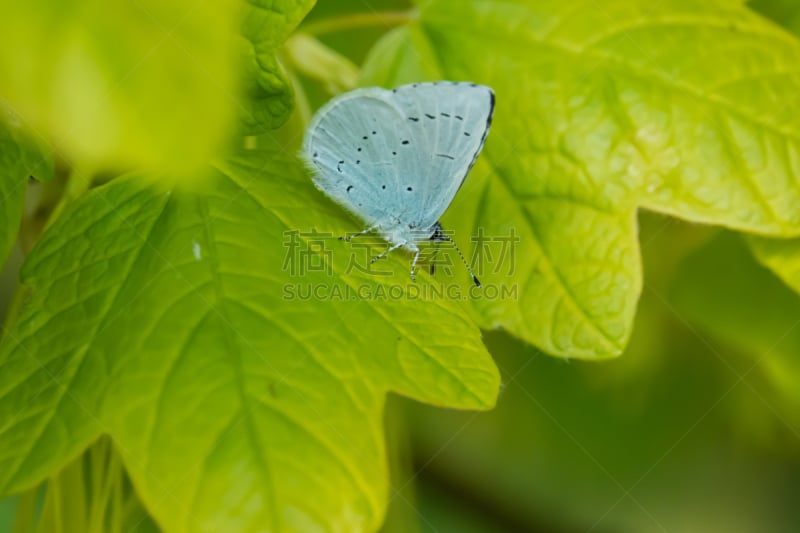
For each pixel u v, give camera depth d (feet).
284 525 0.82
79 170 0.87
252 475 0.83
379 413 0.85
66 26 0.51
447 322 0.88
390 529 0.91
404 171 0.92
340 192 0.92
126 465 0.83
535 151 0.93
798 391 1.01
